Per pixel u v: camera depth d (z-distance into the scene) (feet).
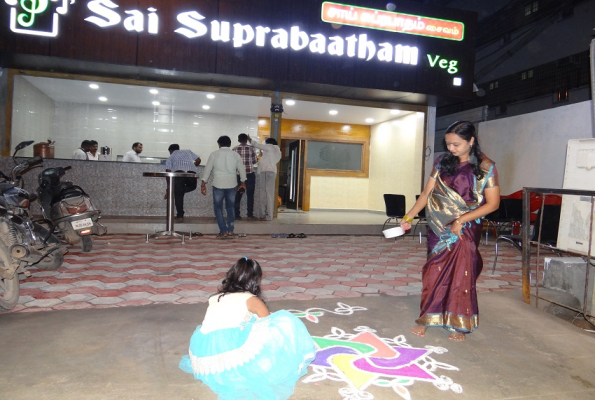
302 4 28.37
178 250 21.01
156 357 8.56
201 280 15.24
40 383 7.40
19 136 30.19
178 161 28.60
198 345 7.34
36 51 24.75
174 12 26.48
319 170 45.27
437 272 10.17
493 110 49.80
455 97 32.22
